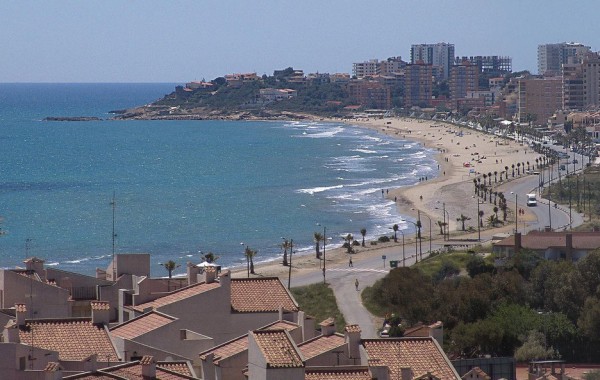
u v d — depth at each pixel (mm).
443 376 107938
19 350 105750
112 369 102812
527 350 196750
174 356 115875
